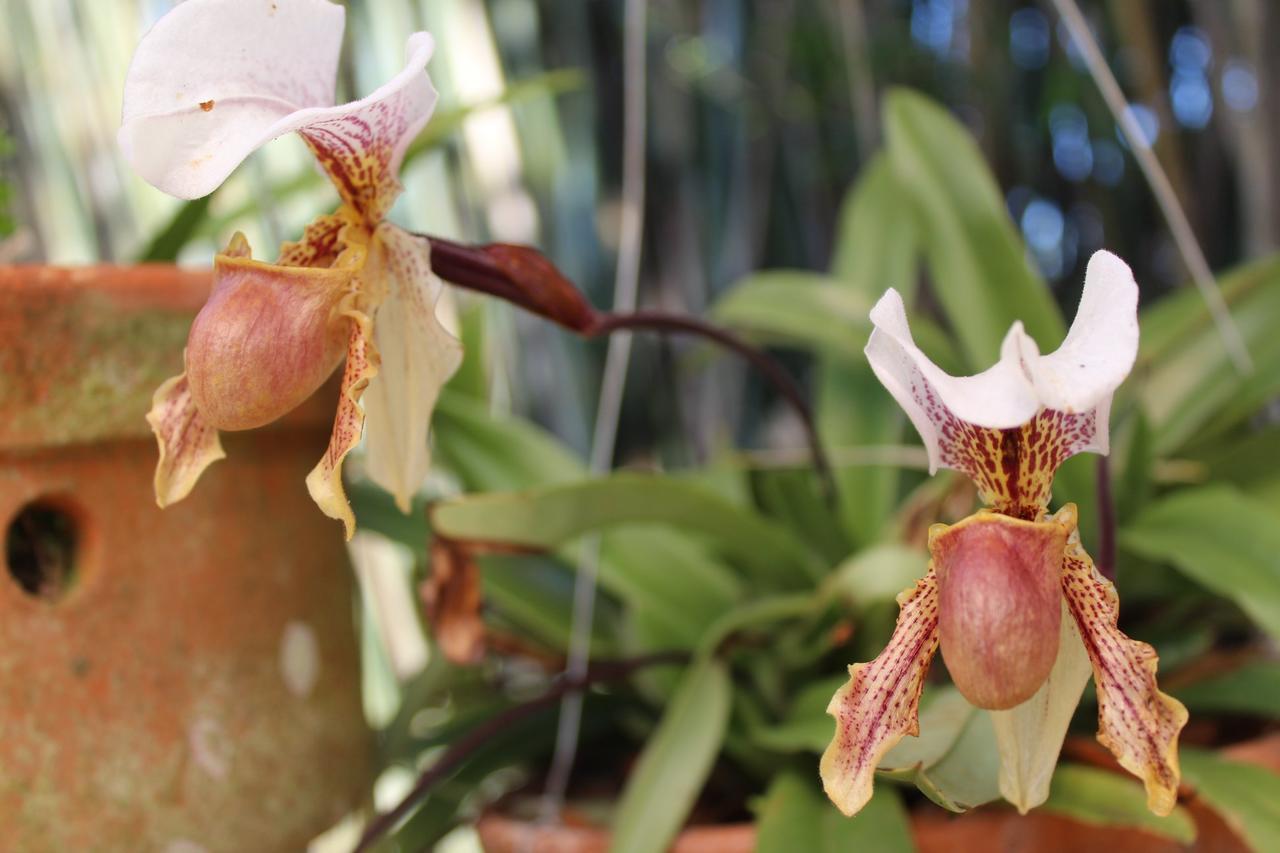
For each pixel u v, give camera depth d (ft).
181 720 1.52
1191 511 1.62
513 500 1.56
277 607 1.59
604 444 1.71
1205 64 2.94
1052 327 1.75
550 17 2.85
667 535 1.81
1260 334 1.80
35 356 1.44
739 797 1.74
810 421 1.73
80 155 2.18
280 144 2.18
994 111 2.78
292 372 1.25
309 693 1.61
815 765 1.63
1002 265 1.79
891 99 1.92
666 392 2.84
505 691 1.99
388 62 2.35
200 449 1.29
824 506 1.78
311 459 1.64
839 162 3.17
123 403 1.48
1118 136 2.99
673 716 1.61
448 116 1.78
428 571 1.70
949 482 1.65
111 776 1.48
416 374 1.37
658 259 3.03
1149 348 1.82
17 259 2.12
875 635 1.67
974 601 1.14
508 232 2.51
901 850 1.47
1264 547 1.55
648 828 1.55
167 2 2.29
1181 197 2.40
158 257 1.79
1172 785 1.16
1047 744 1.26
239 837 1.54
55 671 1.46
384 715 2.29
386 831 1.59
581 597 1.75
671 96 3.01
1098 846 1.52
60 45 2.16
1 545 1.45
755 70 3.15
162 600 1.52
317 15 1.28
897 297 1.18
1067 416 1.21
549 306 1.46
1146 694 1.18
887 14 3.07
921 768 1.27
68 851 1.46
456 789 1.77
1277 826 1.42
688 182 3.03
